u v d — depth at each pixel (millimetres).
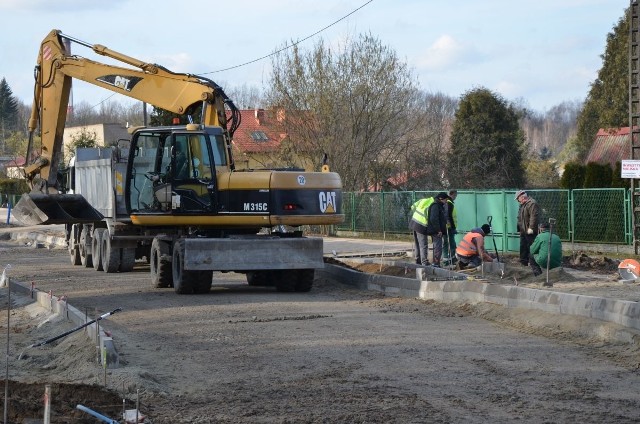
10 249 37188
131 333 14125
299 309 16547
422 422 8688
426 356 11938
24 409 8969
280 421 8750
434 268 20359
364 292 19266
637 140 29375
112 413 9016
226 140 20797
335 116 42844
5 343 13891
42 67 24672
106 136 80250
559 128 153750
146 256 26109
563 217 27797
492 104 52812
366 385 10312
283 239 18891
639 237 25750
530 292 14852
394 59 43625
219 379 10766
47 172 24719
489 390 10016
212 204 19406
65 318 15453
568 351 12180
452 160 49875
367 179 44406
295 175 19422
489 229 21875
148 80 22891
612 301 13016
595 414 8969
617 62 54750
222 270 18578
